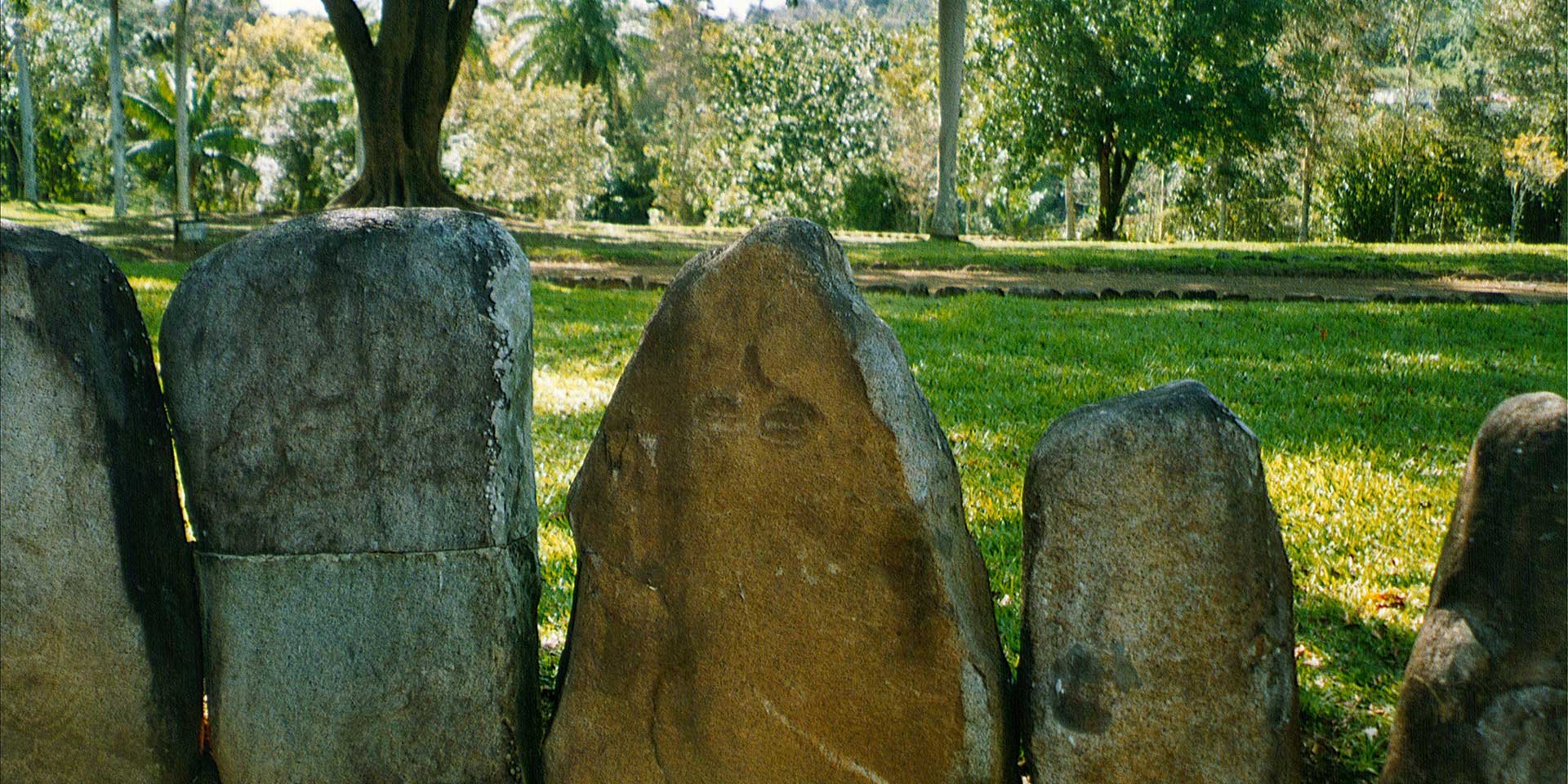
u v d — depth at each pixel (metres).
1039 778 2.42
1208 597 2.32
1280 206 38.00
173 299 2.79
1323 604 4.16
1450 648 2.27
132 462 2.74
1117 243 21.92
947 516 2.55
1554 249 19.47
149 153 35.16
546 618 4.03
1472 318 10.36
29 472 2.61
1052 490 2.40
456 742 2.78
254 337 2.71
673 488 2.61
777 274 2.49
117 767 2.76
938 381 7.26
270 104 40.22
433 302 2.68
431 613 2.74
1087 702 2.37
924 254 17.53
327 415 2.71
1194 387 2.43
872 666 2.52
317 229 2.74
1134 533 2.33
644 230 21.56
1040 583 2.43
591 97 35.72
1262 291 13.35
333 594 2.75
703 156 39.28
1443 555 2.40
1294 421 6.39
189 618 2.89
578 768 2.77
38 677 2.68
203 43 45.12
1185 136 27.84
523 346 2.81
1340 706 3.48
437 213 2.79
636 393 2.64
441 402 2.70
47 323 2.60
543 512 4.95
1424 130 32.56
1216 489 2.32
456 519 2.73
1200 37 27.00
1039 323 9.83
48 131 40.94
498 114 34.03
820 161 37.78
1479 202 31.28
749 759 2.62
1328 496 5.16
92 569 2.67
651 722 2.70
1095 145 30.16
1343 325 9.84
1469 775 2.21
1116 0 27.92
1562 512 2.15
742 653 2.60
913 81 35.97
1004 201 43.44
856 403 2.45
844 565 2.51
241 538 2.77
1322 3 30.69
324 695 2.76
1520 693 2.17
